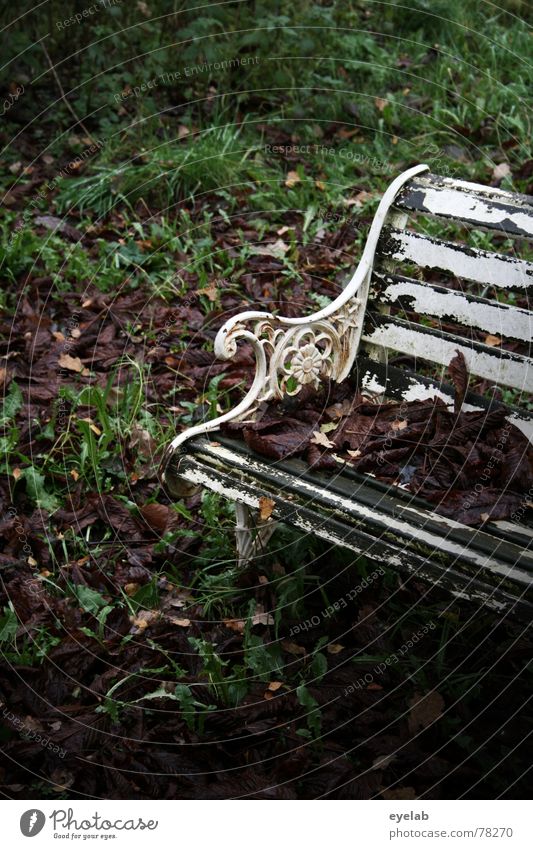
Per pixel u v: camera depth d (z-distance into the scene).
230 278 3.68
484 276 2.33
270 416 2.29
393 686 2.13
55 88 4.90
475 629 2.25
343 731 2.02
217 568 2.50
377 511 2.02
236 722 2.03
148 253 3.84
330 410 2.37
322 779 1.90
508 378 2.32
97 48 4.59
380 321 2.49
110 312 3.49
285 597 2.31
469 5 5.41
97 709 2.05
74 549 2.55
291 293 3.57
